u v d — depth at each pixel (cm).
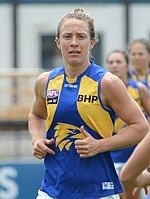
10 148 3080
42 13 3791
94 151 1095
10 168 2322
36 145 1141
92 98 1113
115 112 1127
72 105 1115
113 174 1140
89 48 1132
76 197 1120
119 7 3822
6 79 3238
